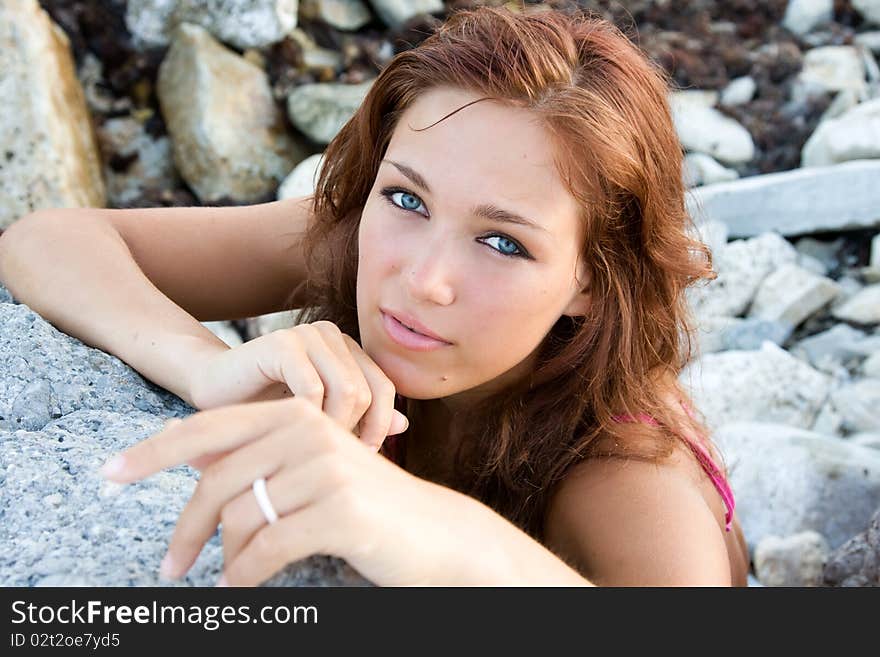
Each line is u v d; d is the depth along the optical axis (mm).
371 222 2289
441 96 2240
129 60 6375
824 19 7922
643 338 2668
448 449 2934
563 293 2344
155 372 2461
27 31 5512
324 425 1574
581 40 2365
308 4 6816
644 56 2602
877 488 4367
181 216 3139
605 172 2279
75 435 2189
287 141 6391
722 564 2326
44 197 5422
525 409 2688
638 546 2342
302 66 6570
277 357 2080
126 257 2824
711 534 2389
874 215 6465
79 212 2963
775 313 6062
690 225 2951
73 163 5617
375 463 1622
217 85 6195
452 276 2195
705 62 7328
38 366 2400
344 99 6375
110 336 2568
